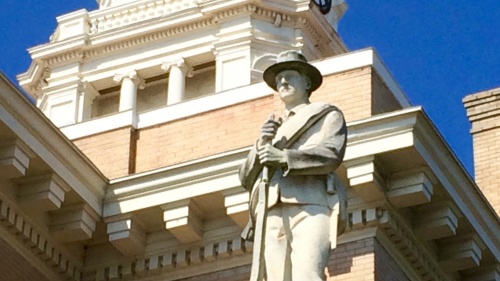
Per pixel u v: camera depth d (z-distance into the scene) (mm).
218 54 35875
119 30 36812
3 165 23156
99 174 24469
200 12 36219
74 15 37469
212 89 36250
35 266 24344
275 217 15195
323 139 15359
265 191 15219
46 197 23625
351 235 23547
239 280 24000
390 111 24797
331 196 15242
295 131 15422
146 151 25719
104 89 37125
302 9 35906
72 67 37000
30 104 23219
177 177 24031
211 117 25547
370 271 23156
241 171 15609
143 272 24656
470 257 24500
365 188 23062
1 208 23609
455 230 24141
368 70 24656
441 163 23422
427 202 23516
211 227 24281
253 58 35594
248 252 24078
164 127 25828
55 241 24484
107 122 26109
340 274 23328
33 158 23438
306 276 14844
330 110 15594
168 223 24062
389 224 23406
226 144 25172
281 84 15930
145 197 24281
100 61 37031
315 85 16062
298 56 15961
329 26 36500
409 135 22750
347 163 23031
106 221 24469
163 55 36562
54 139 23688
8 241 23875
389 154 22922
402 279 24047
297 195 15180
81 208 24219
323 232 15055
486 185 31719
